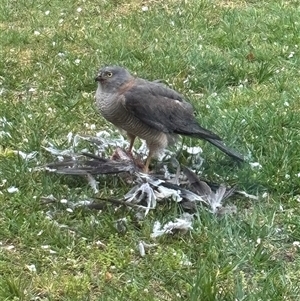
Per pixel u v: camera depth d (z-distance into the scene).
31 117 7.45
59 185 6.23
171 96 6.28
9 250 5.55
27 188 6.23
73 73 8.56
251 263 5.42
